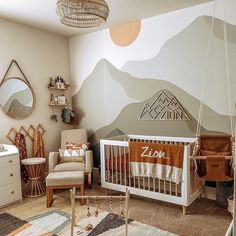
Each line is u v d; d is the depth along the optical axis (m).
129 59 3.85
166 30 3.47
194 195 2.98
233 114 3.06
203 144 2.96
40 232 2.49
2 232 2.51
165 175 2.90
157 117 3.66
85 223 2.64
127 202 2.15
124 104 3.97
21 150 3.67
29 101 3.87
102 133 4.28
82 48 4.38
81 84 4.46
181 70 3.40
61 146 4.11
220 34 3.08
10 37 3.61
